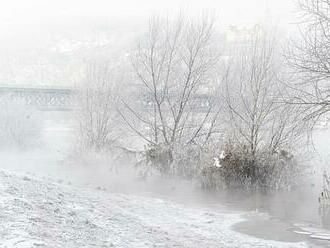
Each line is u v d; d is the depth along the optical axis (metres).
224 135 24.84
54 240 9.26
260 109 23.33
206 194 21.23
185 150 25.69
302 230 14.48
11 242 8.55
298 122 20.22
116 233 11.07
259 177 22.75
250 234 13.75
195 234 12.97
